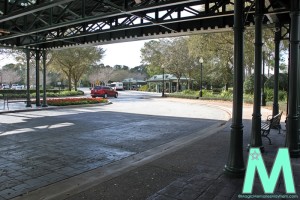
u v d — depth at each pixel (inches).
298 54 269.6
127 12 393.7
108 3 382.0
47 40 665.0
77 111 761.0
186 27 537.0
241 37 205.9
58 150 312.2
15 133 417.1
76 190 186.7
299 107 308.3
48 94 1398.9
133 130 453.7
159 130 454.6
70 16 554.9
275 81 417.4
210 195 171.6
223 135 378.0
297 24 265.7
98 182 200.8
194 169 224.8
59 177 221.0
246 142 326.3
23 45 754.8
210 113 730.8
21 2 438.6
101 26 560.4
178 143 354.9
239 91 206.5
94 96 1475.1
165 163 243.0
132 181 198.4
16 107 812.0
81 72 1745.8
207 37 1195.9
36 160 270.5
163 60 1808.6
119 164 259.8
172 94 1606.8
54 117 617.3
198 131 446.3
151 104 1065.5
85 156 287.1
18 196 182.7
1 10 508.7
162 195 172.6
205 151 285.7
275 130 394.6
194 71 1824.6
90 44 722.2
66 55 1539.1
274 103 418.0
